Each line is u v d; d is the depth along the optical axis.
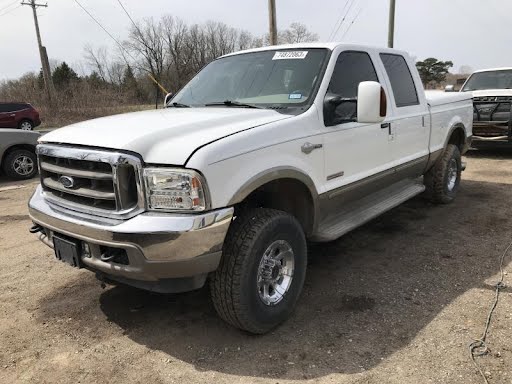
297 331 3.51
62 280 4.49
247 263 3.14
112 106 38.38
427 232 5.57
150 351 3.33
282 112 3.76
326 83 4.01
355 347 3.28
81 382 3.02
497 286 4.11
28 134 9.82
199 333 3.53
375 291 4.09
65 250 3.33
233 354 3.26
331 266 4.65
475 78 11.75
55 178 3.50
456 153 6.61
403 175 5.39
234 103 4.11
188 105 4.41
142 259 2.90
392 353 3.20
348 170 4.25
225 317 3.31
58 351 3.35
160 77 57.47
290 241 3.51
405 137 5.23
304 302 3.93
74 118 34.75
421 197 6.67
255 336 3.46
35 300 4.10
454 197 6.86
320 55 4.24
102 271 3.21
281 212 3.43
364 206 4.89
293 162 3.52
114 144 3.01
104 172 3.06
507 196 7.11
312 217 3.88
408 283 4.23
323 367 3.09
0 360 3.26
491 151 11.30
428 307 3.79
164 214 2.92
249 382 2.97
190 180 2.87
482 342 3.28
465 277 4.32
